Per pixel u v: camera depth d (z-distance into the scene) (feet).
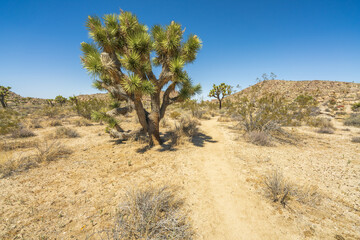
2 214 8.44
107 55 16.02
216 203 9.89
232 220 8.50
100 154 18.39
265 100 26.48
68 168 14.51
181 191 11.10
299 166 14.96
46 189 11.04
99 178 12.73
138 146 21.68
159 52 20.47
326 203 9.56
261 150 19.93
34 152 18.22
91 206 9.35
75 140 24.64
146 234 6.80
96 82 22.41
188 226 7.89
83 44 17.29
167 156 17.95
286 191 9.84
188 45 19.13
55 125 37.99
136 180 12.48
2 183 11.55
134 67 16.90
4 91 100.58
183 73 17.99
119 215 7.97
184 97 22.36
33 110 88.07
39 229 7.57
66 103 124.98
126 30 18.30
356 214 8.64
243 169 14.61
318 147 21.08
